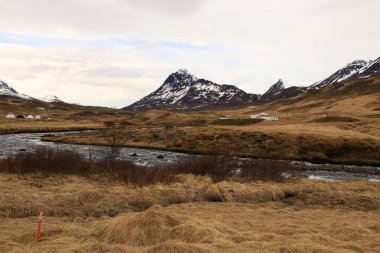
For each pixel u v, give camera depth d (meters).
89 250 13.62
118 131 111.19
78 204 24.41
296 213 24.48
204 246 13.75
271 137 87.69
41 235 16.25
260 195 29.84
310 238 16.08
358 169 66.50
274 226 19.98
